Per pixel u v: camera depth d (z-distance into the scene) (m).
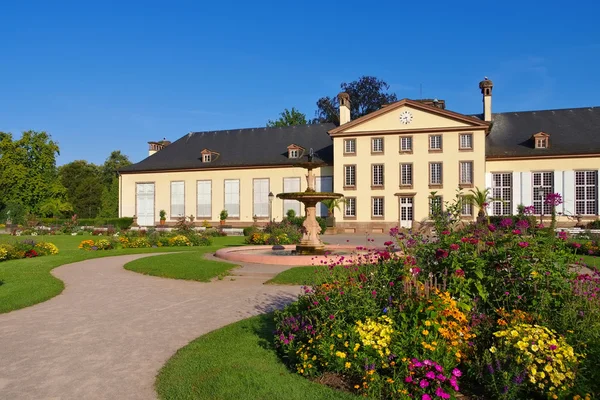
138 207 54.56
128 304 11.48
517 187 43.16
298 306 7.60
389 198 44.41
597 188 41.16
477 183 42.16
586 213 41.38
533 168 42.81
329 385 5.71
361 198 45.12
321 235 40.91
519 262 6.70
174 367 6.61
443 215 9.26
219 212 51.75
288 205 49.62
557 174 42.16
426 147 43.59
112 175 98.31
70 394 5.85
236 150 53.66
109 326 9.30
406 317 5.97
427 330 5.59
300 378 5.94
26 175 64.25
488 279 6.76
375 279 6.78
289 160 49.84
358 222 45.12
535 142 42.97
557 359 4.93
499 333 5.43
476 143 42.38
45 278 15.23
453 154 42.88
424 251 7.57
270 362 6.65
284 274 14.78
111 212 78.19
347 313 6.28
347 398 5.24
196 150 55.31
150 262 18.47
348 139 45.72
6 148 64.44
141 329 9.03
